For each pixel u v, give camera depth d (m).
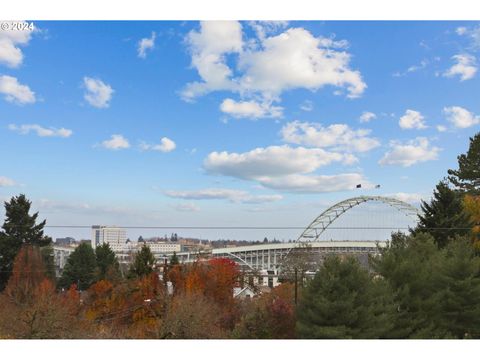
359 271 32.19
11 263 83.88
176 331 46.22
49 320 43.47
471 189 71.44
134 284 73.31
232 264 90.19
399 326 33.94
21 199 88.44
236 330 39.19
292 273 101.81
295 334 36.62
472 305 36.69
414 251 40.50
